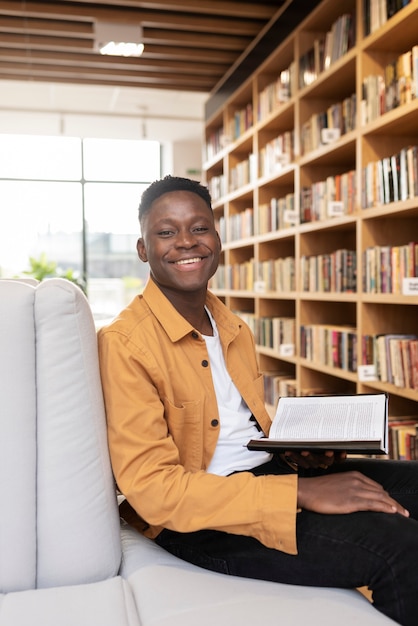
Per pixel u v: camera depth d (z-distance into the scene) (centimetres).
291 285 403
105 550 112
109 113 703
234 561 116
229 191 546
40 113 689
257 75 459
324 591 108
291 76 388
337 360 331
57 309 110
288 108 394
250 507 110
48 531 109
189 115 713
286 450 119
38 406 110
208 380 133
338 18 334
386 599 102
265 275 452
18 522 107
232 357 147
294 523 109
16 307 108
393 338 274
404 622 100
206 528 113
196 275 138
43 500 109
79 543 109
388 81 270
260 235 461
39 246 809
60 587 108
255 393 146
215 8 418
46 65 543
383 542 104
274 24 416
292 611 99
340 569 106
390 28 260
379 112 278
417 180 247
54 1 423
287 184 457
